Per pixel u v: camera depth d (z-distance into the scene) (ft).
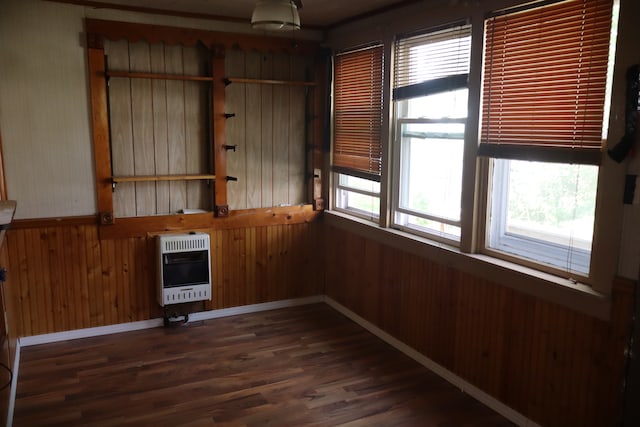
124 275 13.50
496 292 9.75
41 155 12.28
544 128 8.57
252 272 15.12
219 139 13.96
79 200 12.82
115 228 13.17
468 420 9.69
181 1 12.05
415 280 11.94
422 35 11.24
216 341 13.14
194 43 13.35
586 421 8.21
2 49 11.64
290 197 15.60
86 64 12.42
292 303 15.84
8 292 10.89
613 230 7.61
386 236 12.71
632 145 7.29
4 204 7.50
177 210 14.12
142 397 10.36
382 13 12.56
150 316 13.94
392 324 12.91
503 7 9.06
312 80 15.24
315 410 9.96
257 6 8.47
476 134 9.84
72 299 13.02
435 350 11.48
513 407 9.59
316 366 11.81
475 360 10.39
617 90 7.37
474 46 9.72
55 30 12.03
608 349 7.78
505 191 9.85
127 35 12.64
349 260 14.62
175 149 13.88
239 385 10.89
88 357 12.10
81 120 12.56
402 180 12.52
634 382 7.48
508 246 9.90
